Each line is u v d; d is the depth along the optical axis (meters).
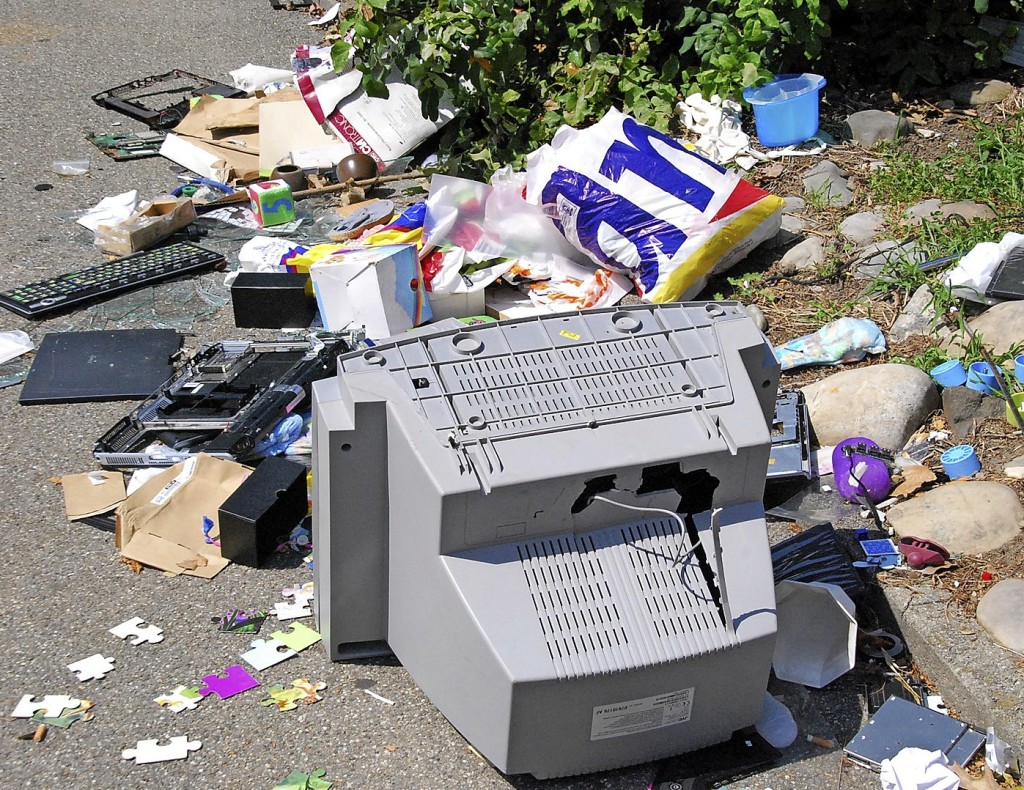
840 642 3.04
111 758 2.78
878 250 4.92
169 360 4.48
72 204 5.82
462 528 2.53
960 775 2.67
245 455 3.82
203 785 2.72
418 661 2.82
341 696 2.98
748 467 2.70
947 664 2.94
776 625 2.63
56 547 3.53
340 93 6.25
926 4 6.33
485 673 2.51
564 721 2.54
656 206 4.67
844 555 3.28
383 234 4.80
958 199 5.27
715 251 4.68
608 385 2.71
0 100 6.97
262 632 3.20
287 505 3.53
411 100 6.27
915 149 5.77
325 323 4.58
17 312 4.80
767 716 2.88
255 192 5.54
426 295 4.62
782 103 5.67
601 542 2.62
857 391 3.93
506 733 2.53
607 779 2.73
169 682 3.02
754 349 2.84
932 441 3.85
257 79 7.20
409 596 2.76
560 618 2.53
